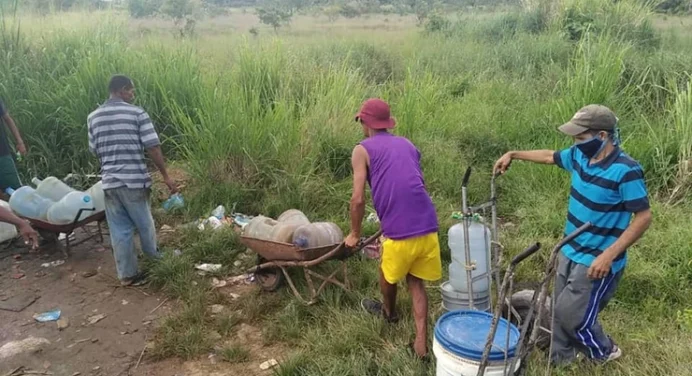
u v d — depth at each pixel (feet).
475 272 14.34
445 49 45.27
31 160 26.16
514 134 27.14
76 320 16.30
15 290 17.85
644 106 29.01
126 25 39.04
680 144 22.72
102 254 20.15
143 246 18.45
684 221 19.20
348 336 14.40
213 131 23.39
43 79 29.17
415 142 25.44
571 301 12.26
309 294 16.65
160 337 15.44
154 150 17.69
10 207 19.38
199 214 22.36
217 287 17.71
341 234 16.34
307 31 80.89
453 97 33.53
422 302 13.67
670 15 66.08
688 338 13.33
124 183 17.20
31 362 14.57
